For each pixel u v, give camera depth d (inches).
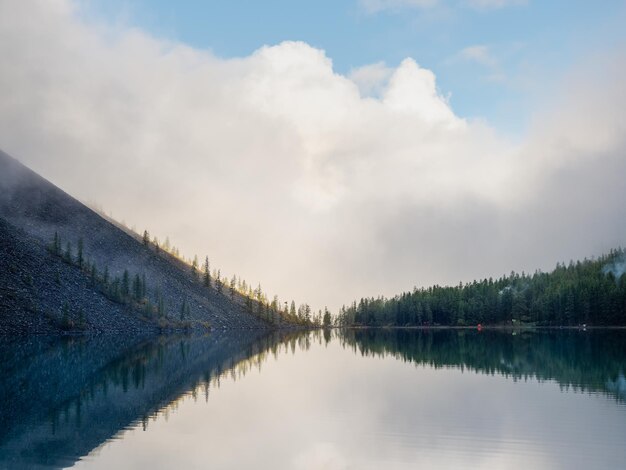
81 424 1099.9
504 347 3511.3
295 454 888.3
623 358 2506.2
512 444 940.6
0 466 815.1
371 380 1800.0
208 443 956.0
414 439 981.8
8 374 1923.0
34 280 5310.0
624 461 837.2
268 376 1919.3
